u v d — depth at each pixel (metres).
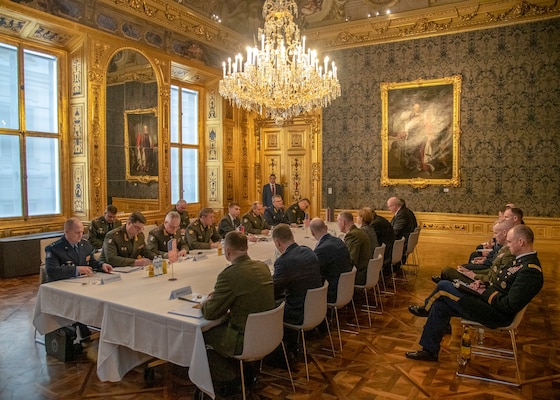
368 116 9.88
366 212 5.43
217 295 2.71
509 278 3.22
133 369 3.41
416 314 4.57
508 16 8.52
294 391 3.08
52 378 3.25
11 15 5.96
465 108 8.99
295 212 7.90
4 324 4.39
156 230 4.89
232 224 6.34
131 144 7.80
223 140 10.05
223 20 9.71
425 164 9.36
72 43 6.91
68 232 3.74
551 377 3.31
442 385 3.18
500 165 8.79
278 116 6.89
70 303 3.24
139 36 7.75
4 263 6.14
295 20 10.33
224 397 2.97
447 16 8.95
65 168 7.13
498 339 4.08
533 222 8.57
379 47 9.67
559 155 8.35
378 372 3.39
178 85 9.44
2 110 6.38
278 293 3.26
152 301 3.01
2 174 6.40
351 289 3.87
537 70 8.42
